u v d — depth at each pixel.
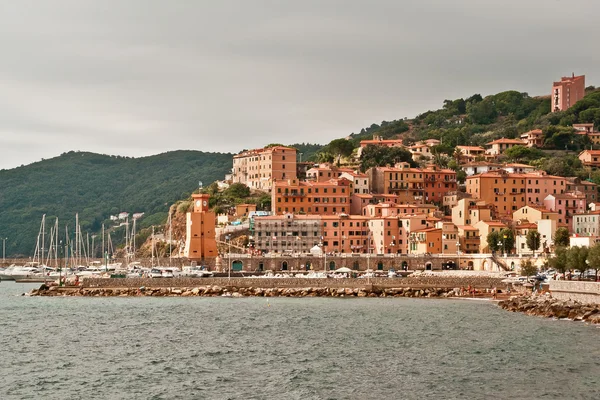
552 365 148.12
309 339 183.12
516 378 138.38
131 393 130.75
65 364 155.50
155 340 184.25
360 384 135.62
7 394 131.12
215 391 131.50
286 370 147.75
